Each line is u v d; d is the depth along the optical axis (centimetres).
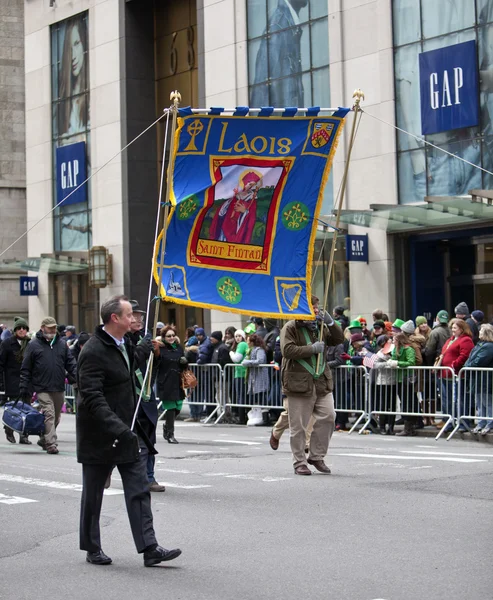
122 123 3216
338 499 931
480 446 1459
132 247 3188
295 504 911
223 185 1032
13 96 4047
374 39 2417
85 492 690
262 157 1041
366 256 2408
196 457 1333
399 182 2358
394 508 875
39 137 3569
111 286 3244
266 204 1048
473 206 2077
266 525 816
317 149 1056
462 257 2342
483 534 756
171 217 999
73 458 1367
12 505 952
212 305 1023
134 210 3197
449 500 912
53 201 3512
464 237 2297
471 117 2194
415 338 1700
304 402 1101
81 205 3381
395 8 2369
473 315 1747
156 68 3266
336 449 1409
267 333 2002
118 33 3241
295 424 1106
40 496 1007
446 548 709
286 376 1105
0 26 4034
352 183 2461
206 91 2895
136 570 673
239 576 645
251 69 2761
